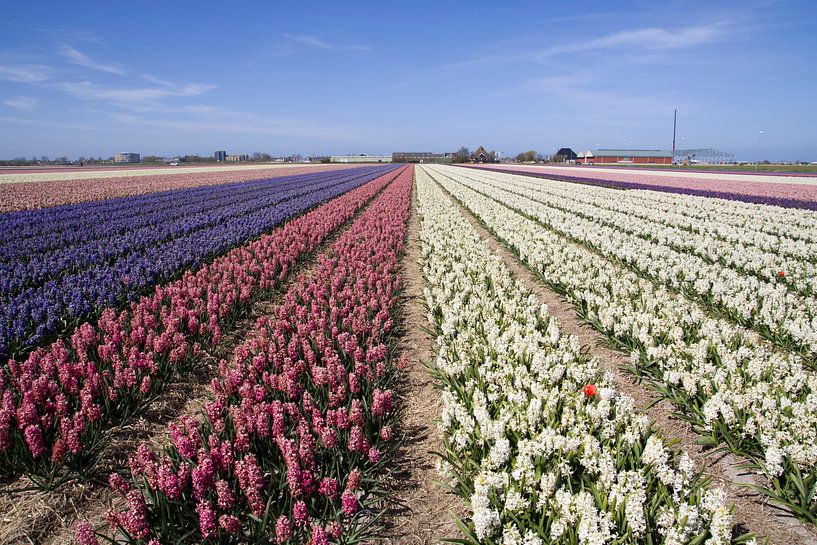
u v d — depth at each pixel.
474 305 8.97
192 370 7.36
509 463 4.87
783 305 8.73
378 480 4.94
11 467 4.94
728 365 6.30
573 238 17.17
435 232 17.44
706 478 4.43
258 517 4.14
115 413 5.93
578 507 3.85
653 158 145.88
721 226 17.91
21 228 17.69
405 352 8.33
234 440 5.00
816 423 5.10
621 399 5.32
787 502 4.58
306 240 16.17
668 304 8.66
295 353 6.90
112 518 3.90
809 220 19.77
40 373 6.40
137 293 9.95
